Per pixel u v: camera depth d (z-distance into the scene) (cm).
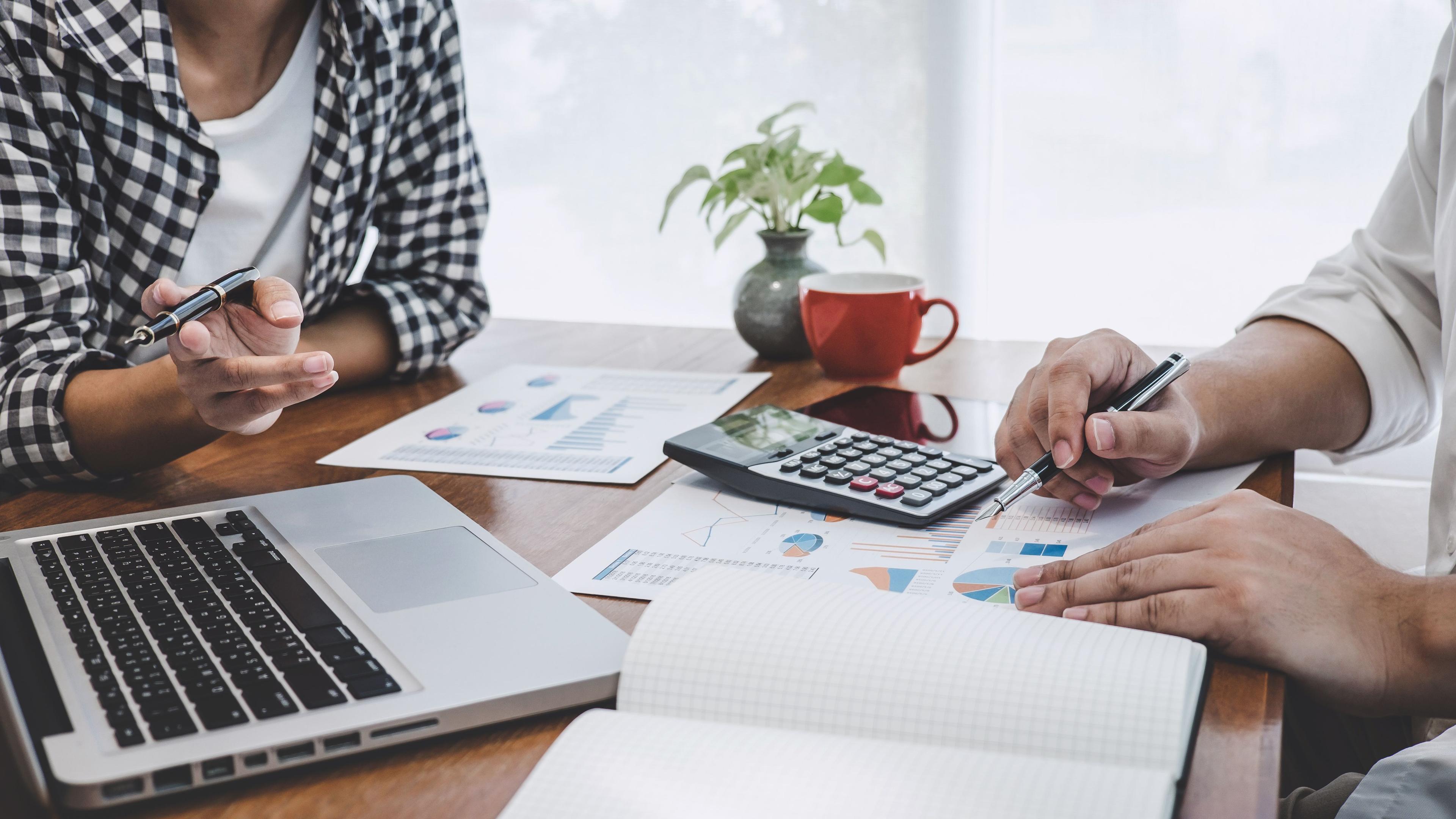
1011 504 57
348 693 39
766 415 75
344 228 100
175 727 36
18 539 55
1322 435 71
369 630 44
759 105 138
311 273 99
